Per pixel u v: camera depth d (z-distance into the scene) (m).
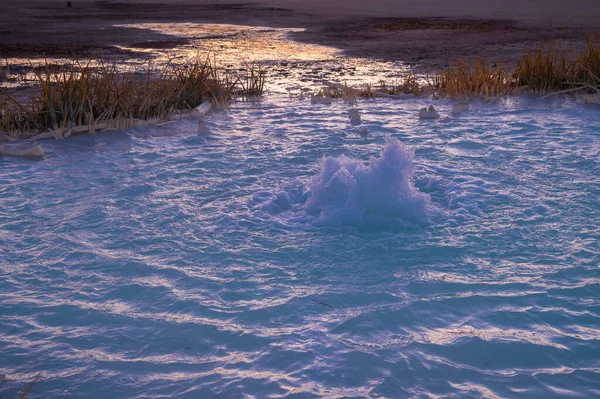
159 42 20.47
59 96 8.51
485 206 5.35
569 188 5.73
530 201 5.42
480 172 6.29
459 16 28.42
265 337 3.43
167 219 5.12
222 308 3.74
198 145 7.50
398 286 3.98
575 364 3.17
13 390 3.01
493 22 25.02
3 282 4.08
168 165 6.66
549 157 6.73
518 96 10.48
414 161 6.70
